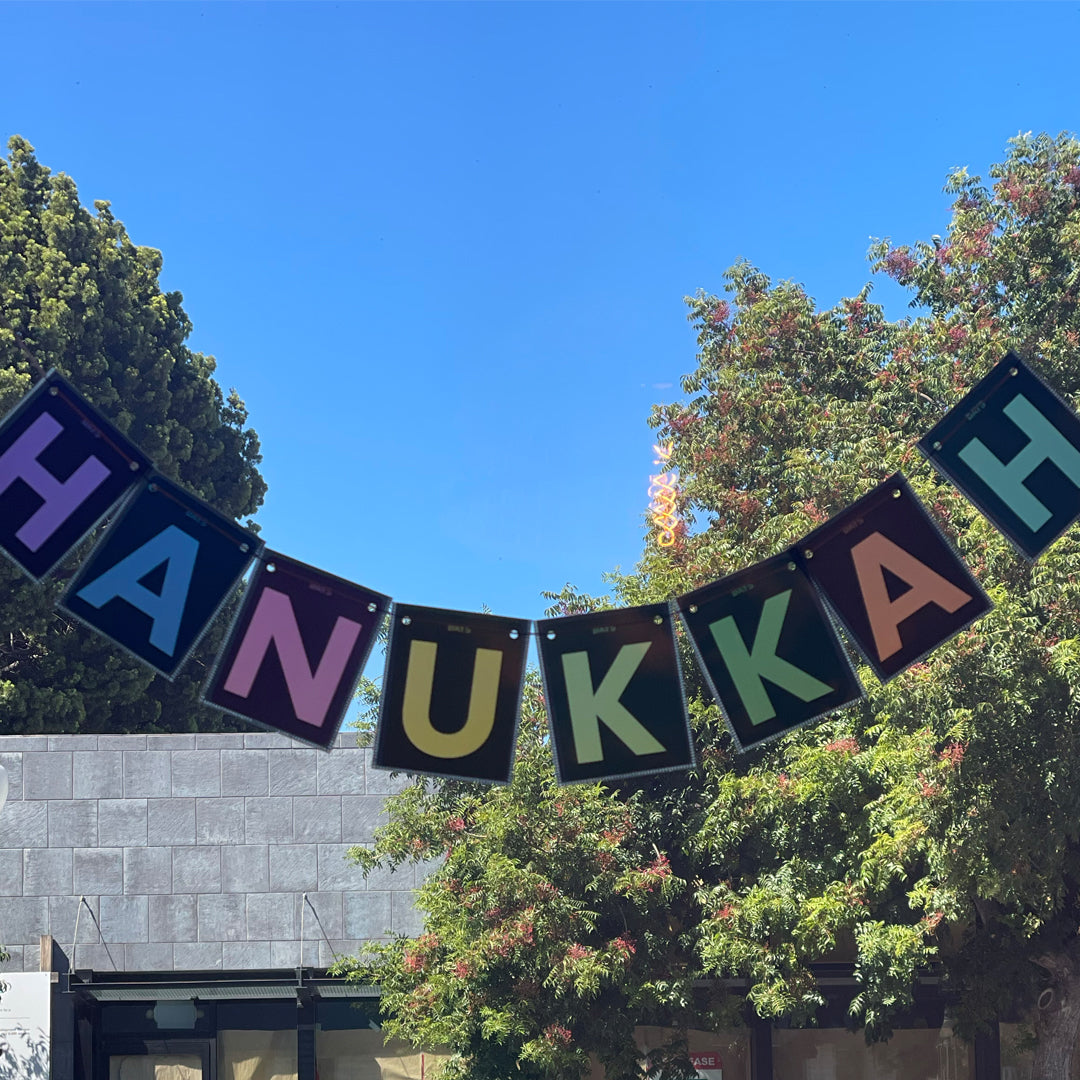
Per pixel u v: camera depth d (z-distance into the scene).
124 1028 18.70
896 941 13.44
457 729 6.38
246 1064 18.67
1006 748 12.66
